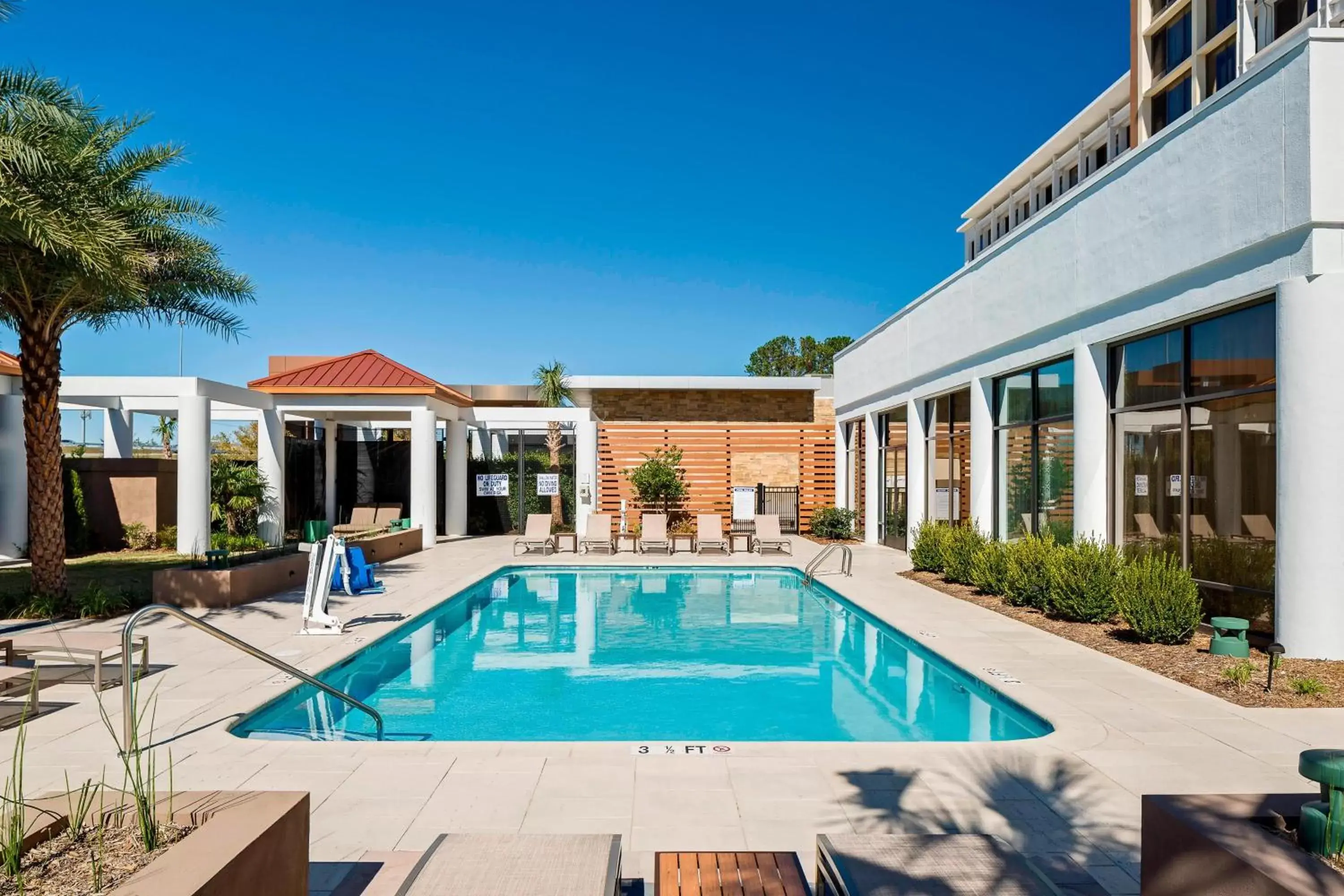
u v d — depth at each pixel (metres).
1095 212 10.13
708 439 23.61
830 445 23.73
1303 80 6.98
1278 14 21.11
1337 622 6.98
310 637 8.87
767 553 18.44
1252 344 7.95
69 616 10.02
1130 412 9.88
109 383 16.31
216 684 6.76
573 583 15.04
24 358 10.36
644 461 23.53
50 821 2.42
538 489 23.66
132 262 9.52
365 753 5.09
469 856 2.80
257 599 11.38
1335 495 6.94
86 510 17.95
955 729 6.63
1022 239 12.09
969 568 12.28
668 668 8.66
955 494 15.76
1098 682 6.85
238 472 19.33
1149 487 9.54
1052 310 11.19
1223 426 8.35
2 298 10.21
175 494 19.55
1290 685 6.46
